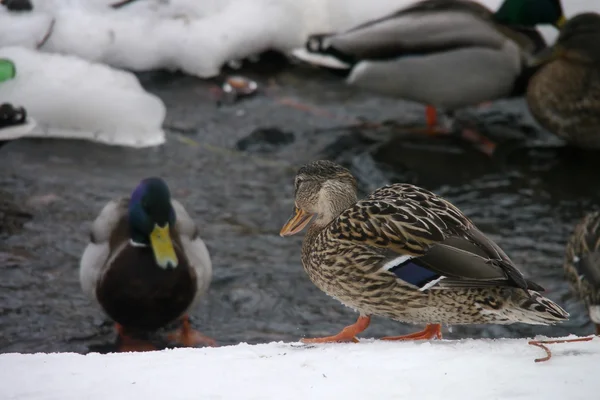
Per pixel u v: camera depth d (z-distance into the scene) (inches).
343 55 564.4
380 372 204.5
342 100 600.1
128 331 397.4
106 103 540.7
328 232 295.7
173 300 388.5
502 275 249.8
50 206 478.6
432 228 271.1
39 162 516.1
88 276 394.6
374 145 550.0
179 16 627.8
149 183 383.9
